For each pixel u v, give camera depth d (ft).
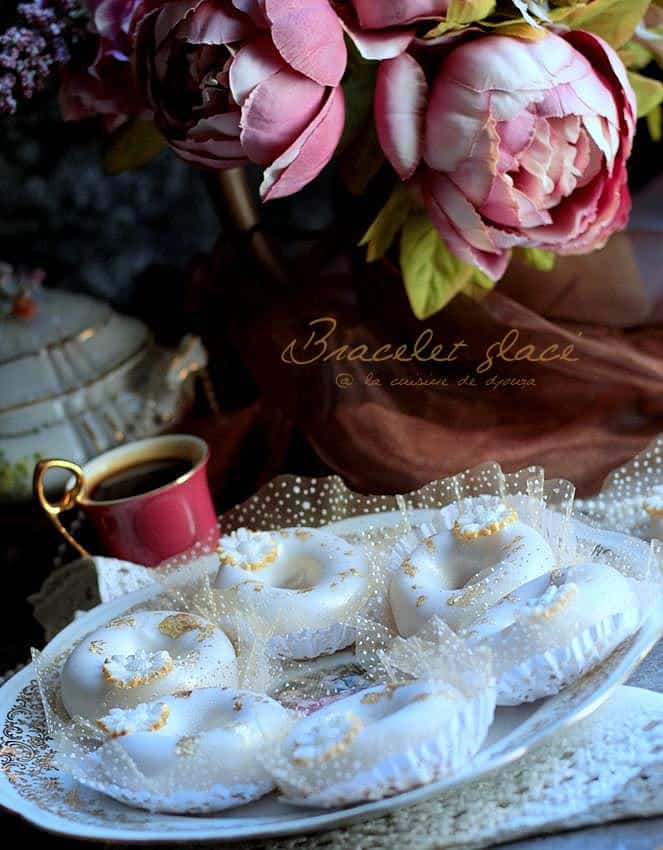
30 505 2.71
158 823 1.83
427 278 2.34
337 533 2.30
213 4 2.07
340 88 2.14
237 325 2.60
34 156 2.99
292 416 2.56
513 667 1.84
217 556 2.29
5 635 2.62
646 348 2.43
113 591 2.35
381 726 1.76
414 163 2.15
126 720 1.90
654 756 1.79
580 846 1.75
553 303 2.47
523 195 2.15
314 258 2.55
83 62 2.35
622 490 2.33
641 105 2.37
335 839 1.80
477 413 2.47
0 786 1.91
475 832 1.77
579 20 2.21
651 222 2.56
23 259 3.08
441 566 2.08
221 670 2.02
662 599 1.91
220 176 2.55
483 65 2.06
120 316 2.93
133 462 2.53
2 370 2.73
